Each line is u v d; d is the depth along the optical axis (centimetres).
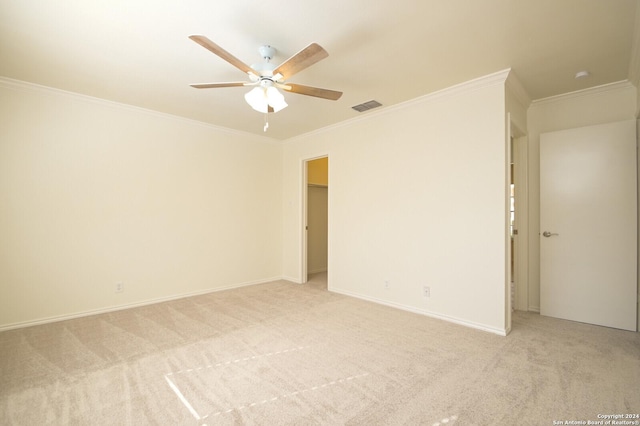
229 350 241
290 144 506
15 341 258
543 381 195
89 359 226
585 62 254
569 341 257
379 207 373
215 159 432
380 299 371
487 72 272
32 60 249
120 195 349
